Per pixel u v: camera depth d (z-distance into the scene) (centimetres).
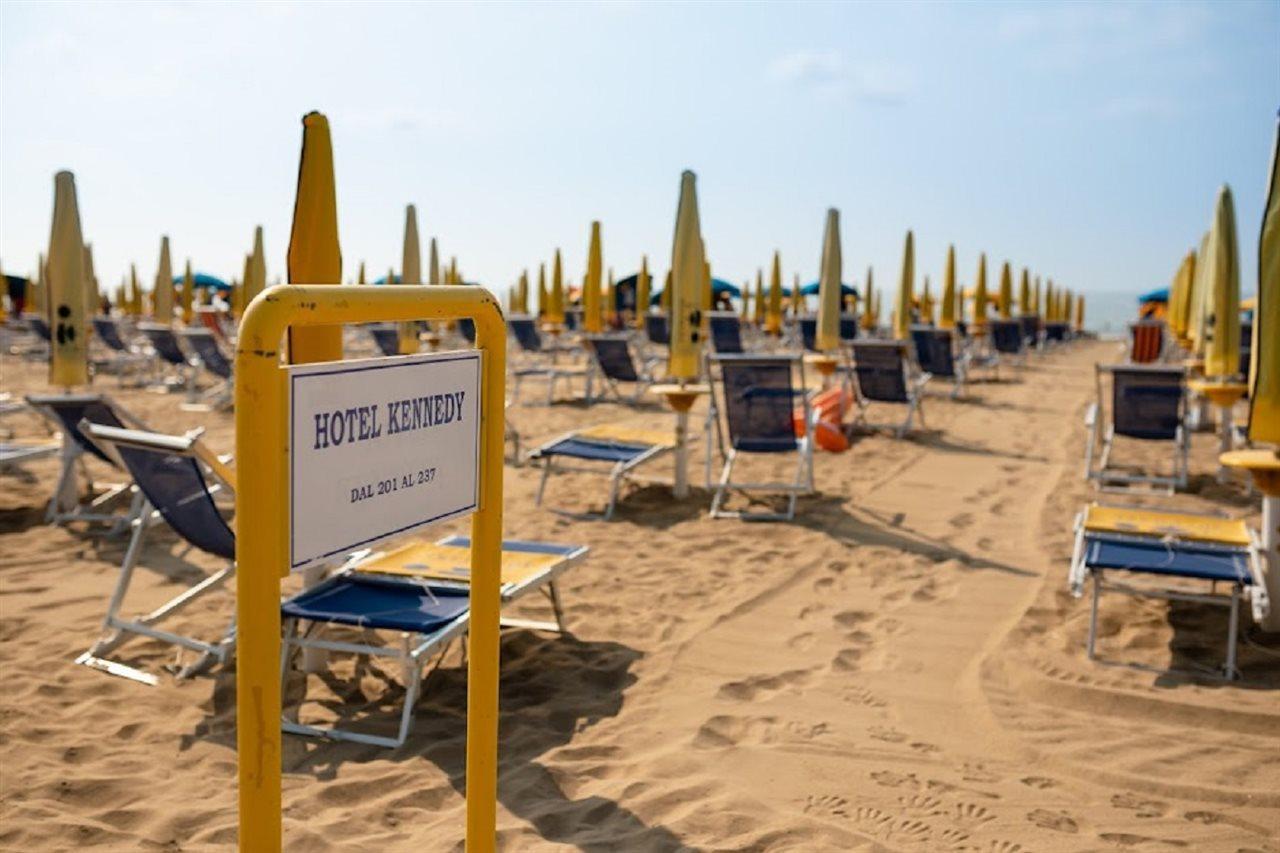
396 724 345
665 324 1628
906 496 693
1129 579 502
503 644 415
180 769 311
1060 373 1711
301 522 154
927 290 2719
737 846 268
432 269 1237
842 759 321
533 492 704
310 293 150
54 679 373
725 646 417
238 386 144
